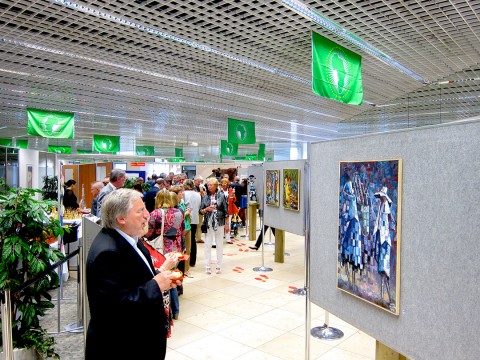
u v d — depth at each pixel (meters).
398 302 1.82
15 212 3.04
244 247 8.50
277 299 4.96
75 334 3.93
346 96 5.01
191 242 6.55
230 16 4.40
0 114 10.75
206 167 13.27
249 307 4.66
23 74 6.70
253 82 7.52
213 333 3.90
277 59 6.04
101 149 15.66
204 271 6.36
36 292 3.24
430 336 1.65
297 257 7.48
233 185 9.73
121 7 4.11
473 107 10.55
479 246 1.42
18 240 2.98
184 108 10.25
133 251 1.98
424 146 1.68
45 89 7.79
